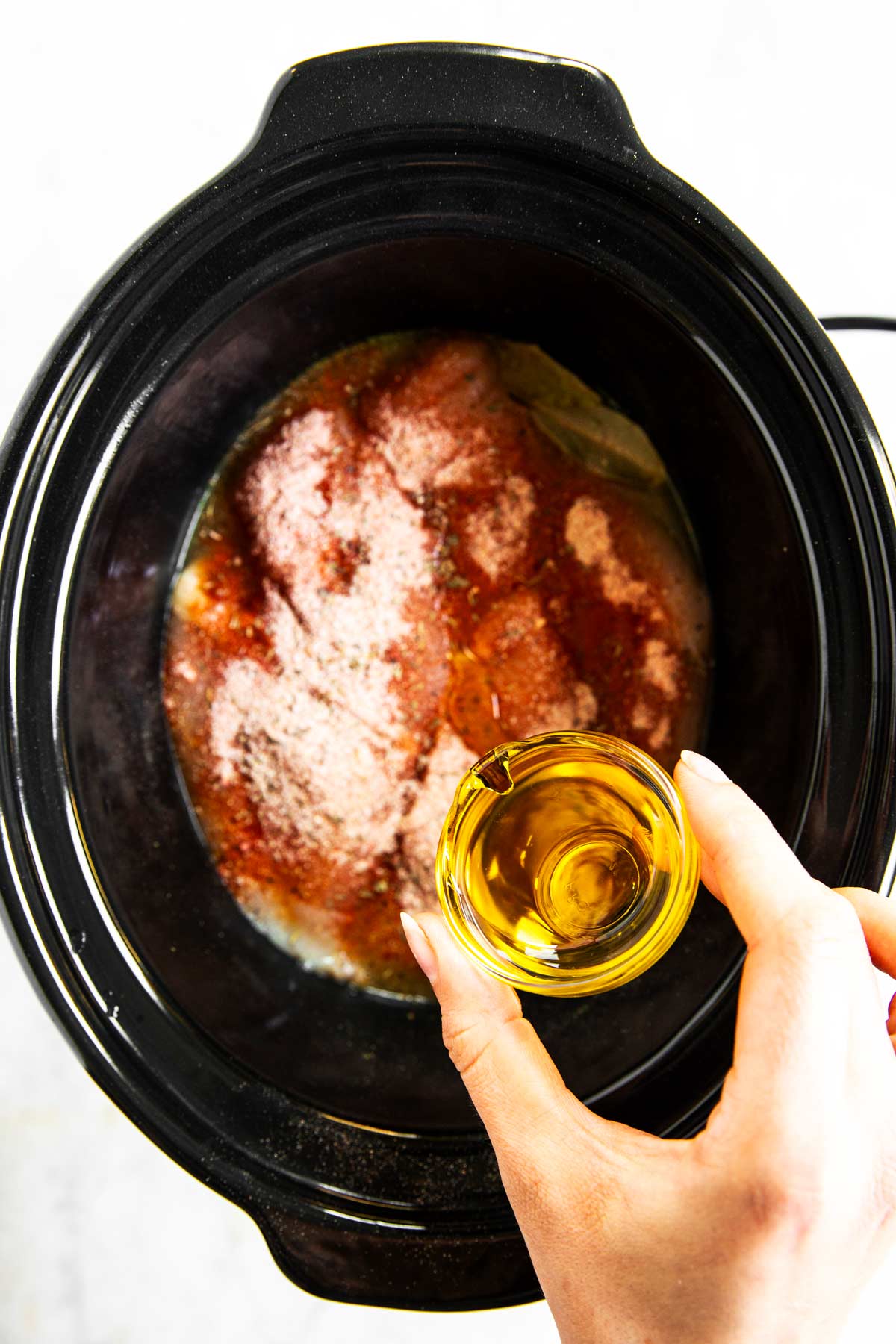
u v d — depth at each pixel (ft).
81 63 1.78
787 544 1.47
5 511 1.43
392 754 1.63
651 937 1.32
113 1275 1.82
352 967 1.67
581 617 1.64
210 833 1.68
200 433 1.62
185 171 1.80
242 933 1.67
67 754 1.48
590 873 1.37
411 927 1.42
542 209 1.44
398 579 1.64
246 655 1.66
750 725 1.58
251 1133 1.48
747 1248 1.25
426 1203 1.46
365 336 1.67
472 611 1.64
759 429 1.45
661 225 1.41
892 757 1.41
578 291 1.52
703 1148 1.29
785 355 1.42
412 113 1.37
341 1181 1.47
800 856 1.45
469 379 1.66
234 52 1.79
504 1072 1.37
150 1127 1.46
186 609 1.67
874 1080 1.27
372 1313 1.82
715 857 1.34
